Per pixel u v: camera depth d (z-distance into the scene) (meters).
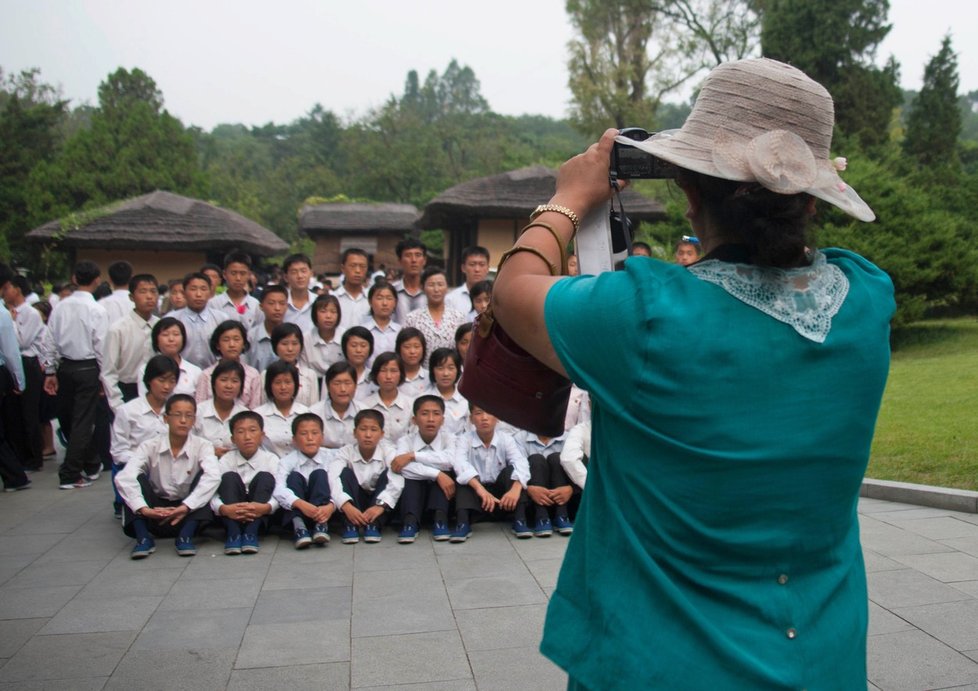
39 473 7.76
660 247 14.70
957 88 20.11
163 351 5.91
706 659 1.23
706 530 1.24
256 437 5.33
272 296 6.53
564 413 1.56
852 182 12.34
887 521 5.32
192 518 5.08
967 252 12.24
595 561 1.35
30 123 33.34
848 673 1.30
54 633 3.76
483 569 4.64
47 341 7.14
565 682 3.22
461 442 5.48
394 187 46.75
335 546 5.16
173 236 18.66
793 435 1.22
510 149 38.41
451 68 91.06
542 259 1.42
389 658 3.45
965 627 3.63
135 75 39.03
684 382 1.21
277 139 78.88
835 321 1.27
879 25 16.62
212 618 3.93
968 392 8.45
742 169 1.25
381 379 5.81
